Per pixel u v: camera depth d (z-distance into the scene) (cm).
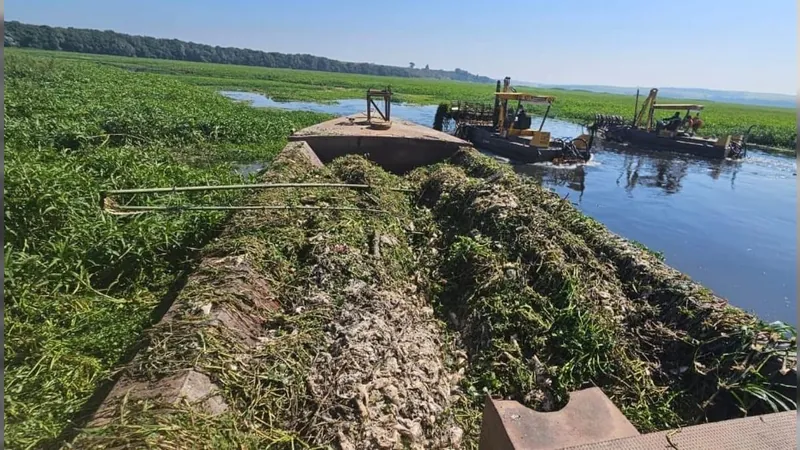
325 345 400
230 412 307
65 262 523
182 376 310
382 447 323
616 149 2242
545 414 223
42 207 582
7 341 408
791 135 2748
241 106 2578
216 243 533
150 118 1558
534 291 537
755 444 204
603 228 703
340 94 4691
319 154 1134
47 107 1501
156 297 515
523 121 1814
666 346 474
